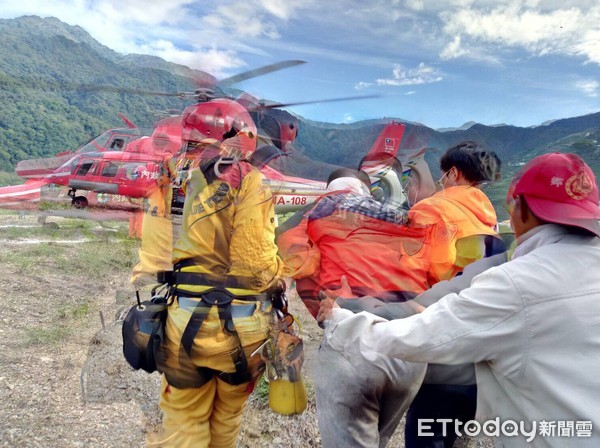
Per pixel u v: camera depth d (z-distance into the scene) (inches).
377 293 79.3
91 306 165.3
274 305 82.3
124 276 161.8
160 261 81.7
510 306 58.9
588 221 61.1
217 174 76.8
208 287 77.6
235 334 77.5
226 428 88.4
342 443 79.9
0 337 150.3
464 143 83.9
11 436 104.6
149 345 80.0
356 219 80.4
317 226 81.5
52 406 115.8
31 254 230.2
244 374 80.5
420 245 81.9
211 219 77.0
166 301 80.7
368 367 77.8
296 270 82.8
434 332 62.4
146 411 99.0
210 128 75.5
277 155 79.7
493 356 61.1
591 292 58.4
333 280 80.4
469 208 82.2
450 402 88.6
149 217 81.9
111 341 102.8
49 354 140.6
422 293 80.3
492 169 81.5
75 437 104.8
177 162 79.6
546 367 58.2
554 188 62.0
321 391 82.1
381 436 86.7
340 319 76.1
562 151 71.3
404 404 83.5
